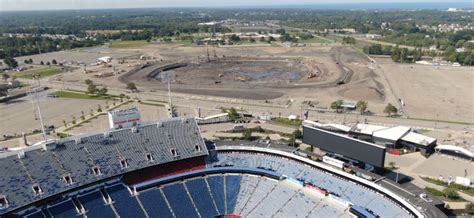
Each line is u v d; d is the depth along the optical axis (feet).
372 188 344.90
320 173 378.73
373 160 354.33
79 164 350.23
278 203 351.25
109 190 346.95
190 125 430.20
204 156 410.11
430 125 614.34
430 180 428.15
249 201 359.46
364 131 546.26
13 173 323.16
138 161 372.79
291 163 401.49
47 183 324.60
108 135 388.37
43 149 350.43
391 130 548.72
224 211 351.25
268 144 443.32
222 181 381.81
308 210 336.70
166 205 345.92
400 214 309.83
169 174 381.81
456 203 380.78
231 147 430.61
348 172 366.02
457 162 479.41
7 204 299.17
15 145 549.95
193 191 366.02
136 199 344.08
